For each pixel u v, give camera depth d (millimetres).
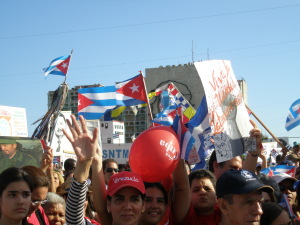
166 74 58719
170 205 4176
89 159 3650
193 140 3984
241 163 5043
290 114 11242
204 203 4285
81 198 3615
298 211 5242
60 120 15359
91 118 10211
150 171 3812
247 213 3311
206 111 6684
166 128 3996
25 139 7066
